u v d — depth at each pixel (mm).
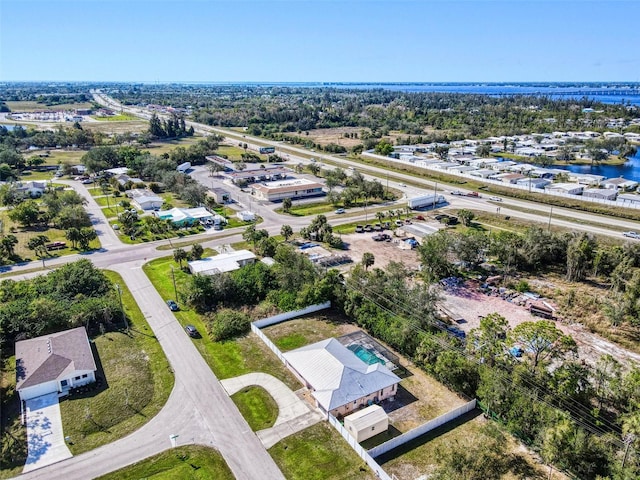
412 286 69188
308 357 49750
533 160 178875
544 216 107250
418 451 39625
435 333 54469
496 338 48219
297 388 48031
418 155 186125
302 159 184250
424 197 115812
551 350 45625
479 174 145625
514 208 114438
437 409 45125
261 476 37156
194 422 43031
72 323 57156
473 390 46094
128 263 80250
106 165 154875
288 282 67375
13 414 43688
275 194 123250
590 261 75062
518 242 81125
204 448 39938
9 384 47938
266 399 46188
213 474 37281
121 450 39656
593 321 61031
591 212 110062
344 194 119812
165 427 42375
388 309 58969
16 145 189375
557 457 36750
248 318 61312
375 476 37125
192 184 122562
